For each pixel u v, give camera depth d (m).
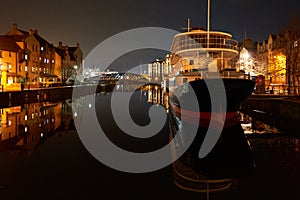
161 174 12.81
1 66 54.66
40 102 49.12
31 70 65.19
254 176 12.13
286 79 46.44
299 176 12.03
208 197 10.26
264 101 29.61
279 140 18.62
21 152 16.41
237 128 19.88
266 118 28.31
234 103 18.98
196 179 12.04
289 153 15.47
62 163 14.37
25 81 59.97
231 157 15.01
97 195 10.52
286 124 24.20
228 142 18.08
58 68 80.62
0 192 10.70
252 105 33.72
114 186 11.38
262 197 10.12
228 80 18.14
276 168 13.10
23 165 13.88
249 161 14.17
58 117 31.69
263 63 55.19
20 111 35.75
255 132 21.06
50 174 12.66
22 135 21.47
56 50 83.56
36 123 27.34
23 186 11.20
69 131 23.52
